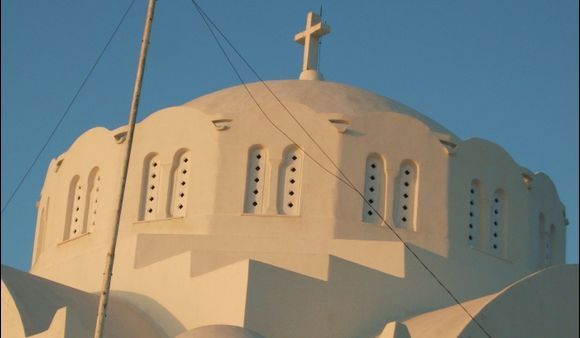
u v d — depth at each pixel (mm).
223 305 56750
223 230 62562
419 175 64812
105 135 67562
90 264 64312
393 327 52094
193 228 63062
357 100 68812
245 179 63500
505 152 67875
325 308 57531
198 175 64125
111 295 61625
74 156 69000
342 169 63625
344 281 58531
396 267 60875
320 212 62844
